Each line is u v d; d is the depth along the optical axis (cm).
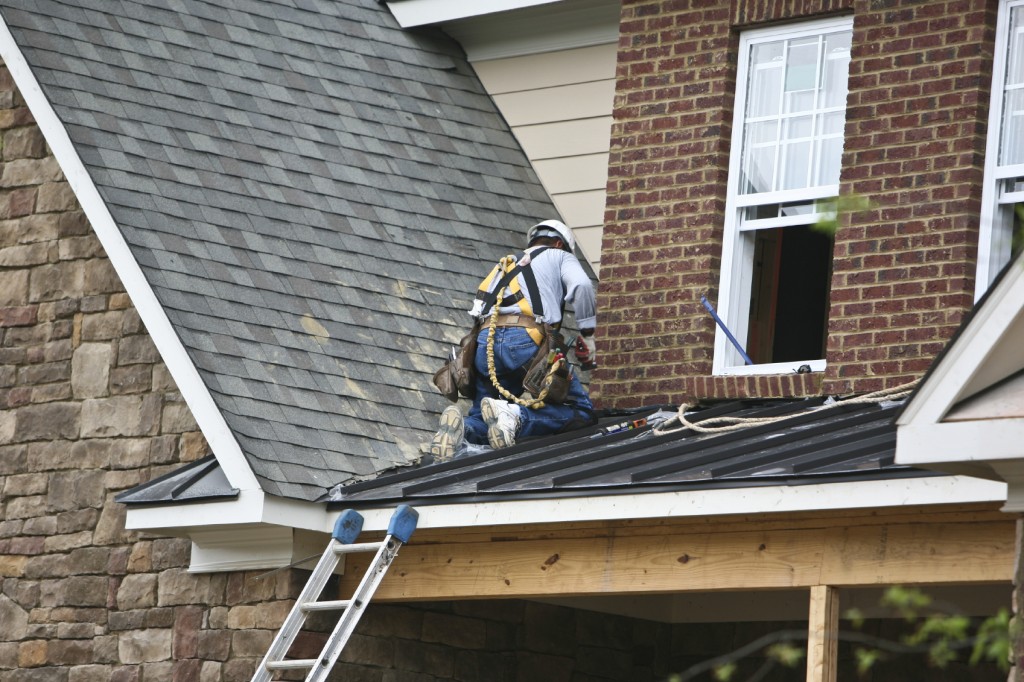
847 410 3488
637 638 4253
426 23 4997
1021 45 3778
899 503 2873
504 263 3944
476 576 3525
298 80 4603
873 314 3794
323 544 3684
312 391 3784
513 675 4003
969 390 2589
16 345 4234
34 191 4272
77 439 4109
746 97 4153
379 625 3791
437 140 4712
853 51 3934
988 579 2862
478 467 3612
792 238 4278
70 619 4031
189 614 3844
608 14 4753
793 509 2994
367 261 4200
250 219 4088
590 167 4747
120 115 4112
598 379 4184
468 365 3894
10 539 4162
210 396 3616
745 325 4091
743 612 4150
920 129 3812
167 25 4488
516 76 4947
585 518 3244
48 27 4209
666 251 4156
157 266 3800
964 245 3709
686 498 3125
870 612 3859
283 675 3631
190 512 3625
